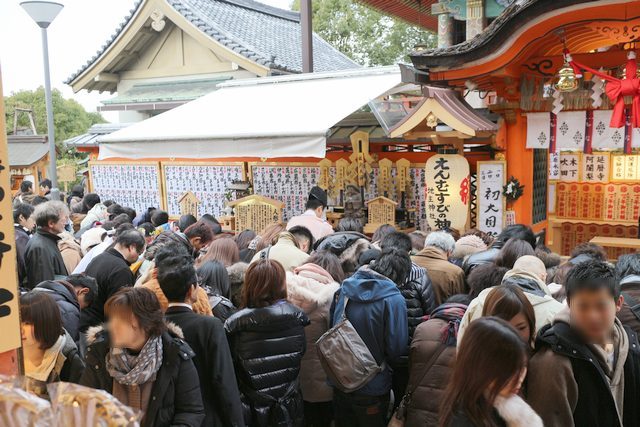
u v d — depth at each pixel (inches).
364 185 376.8
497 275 158.6
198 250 236.2
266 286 152.0
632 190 418.9
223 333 128.7
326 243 226.7
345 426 166.7
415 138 318.0
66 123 976.9
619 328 115.4
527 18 262.1
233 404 125.3
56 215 227.8
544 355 108.2
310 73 457.7
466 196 312.8
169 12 634.2
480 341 84.5
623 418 116.0
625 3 242.2
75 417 61.3
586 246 196.7
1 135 88.7
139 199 519.2
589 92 292.2
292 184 421.1
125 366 106.0
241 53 613.3
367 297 157.8
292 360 155.9
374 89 389.7
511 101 315.9
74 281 172.1
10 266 89.6
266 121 357.4
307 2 472.7
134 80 727.7
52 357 126.0
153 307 107.7
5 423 59.3
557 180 444.1
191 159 476.4
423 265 193.2
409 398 148.3
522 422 82.1
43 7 426.3
